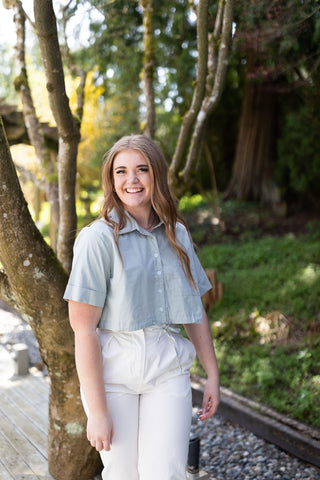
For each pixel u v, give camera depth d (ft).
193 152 11.34
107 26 20.10
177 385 5.50
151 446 5.26
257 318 17.10
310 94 22.94
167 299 5.59
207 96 11.17
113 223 5.47
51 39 7.52
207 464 10.69
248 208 35.17
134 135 5.73
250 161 36.58
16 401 10.99
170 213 5.67
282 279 21.54
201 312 5.78
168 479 5.18
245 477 10.12
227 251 27.25
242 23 12.67
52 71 7.86
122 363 5.36
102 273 5.21
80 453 7.63
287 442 11.07
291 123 30.99
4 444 8.86
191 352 5.77
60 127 8.70
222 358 15.21
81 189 42.70
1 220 6.55
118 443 5.26
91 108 32.63
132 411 5.40
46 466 8.14
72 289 5.13
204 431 12.21
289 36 14.79
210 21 14.23
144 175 5.52
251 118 35.99
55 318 7.03
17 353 12.71
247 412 12.12
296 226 31.17
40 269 6.88
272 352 15.28
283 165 34.04
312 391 12.54
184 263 5.74
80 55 24.18
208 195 35.12
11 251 6.66
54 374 7.38
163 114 32.58
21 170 19.92
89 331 5.15
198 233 31.78
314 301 18.53
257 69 18.25
